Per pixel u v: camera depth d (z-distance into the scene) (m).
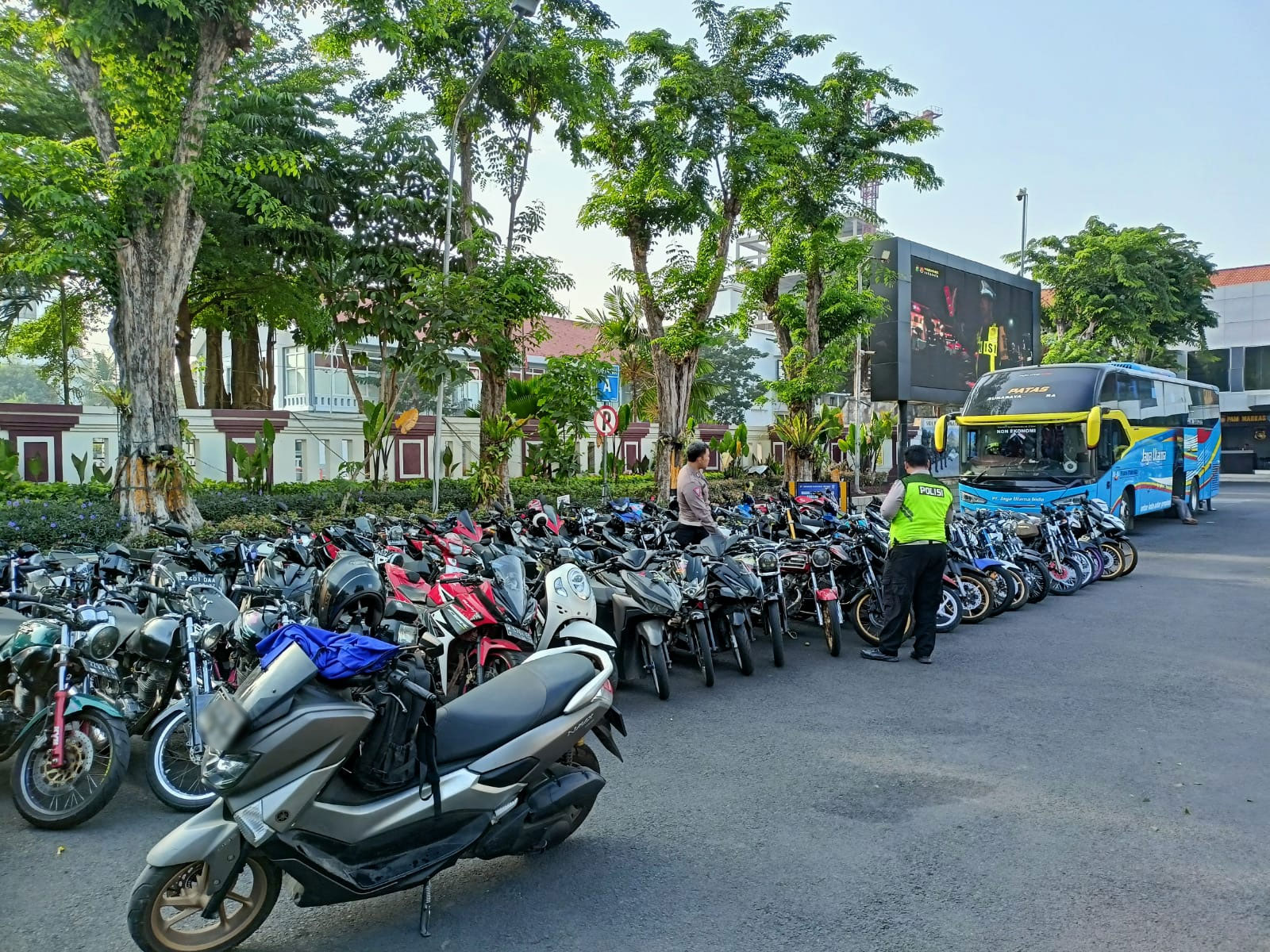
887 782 4.99
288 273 18.09
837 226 19.59
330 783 3.30
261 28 13.32
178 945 3.22
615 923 3.52
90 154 11.25
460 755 3.60
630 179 17.25
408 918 3.59
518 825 3.73
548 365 19.73
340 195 16.53
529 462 21.23
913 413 33.94
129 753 4.52
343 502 14.22
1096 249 36.28
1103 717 6.15
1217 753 5.39
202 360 34.16
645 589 6.68
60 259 10.27
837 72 19.12
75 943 3.40
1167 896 3.67
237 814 3.10
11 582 6.18
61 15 10.55
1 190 10.55
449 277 14.71
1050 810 4.58
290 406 28.36
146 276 11.55
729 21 17.83
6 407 15.14
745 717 6.26
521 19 14.98
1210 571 12.95
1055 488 15.53
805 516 10.45
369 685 3.39
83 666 4.67
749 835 4.31
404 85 16.06
